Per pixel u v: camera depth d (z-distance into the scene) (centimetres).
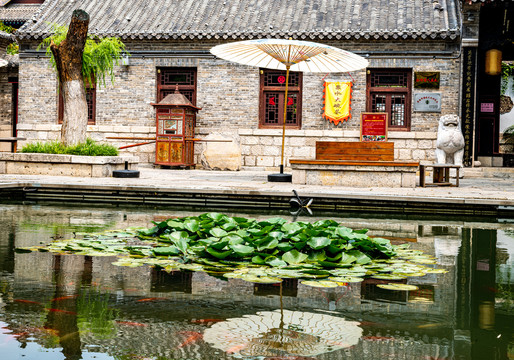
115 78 1566
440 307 288
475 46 1349
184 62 1541
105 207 789
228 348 220
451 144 1257
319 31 1424
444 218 729
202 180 1050
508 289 332
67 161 1092
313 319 262
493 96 1566
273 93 1535
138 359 207
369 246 412
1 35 1748
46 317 258
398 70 1477
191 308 277
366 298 304
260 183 1000
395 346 225
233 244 395
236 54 1112
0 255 408
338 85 1478
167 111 1477
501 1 1289
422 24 1438
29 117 1602
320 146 1010
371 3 1545
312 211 787
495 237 552
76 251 421
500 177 1344
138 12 1605
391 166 978
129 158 1183
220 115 1538
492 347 226
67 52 1160
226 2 1606
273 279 337
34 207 768
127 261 386
